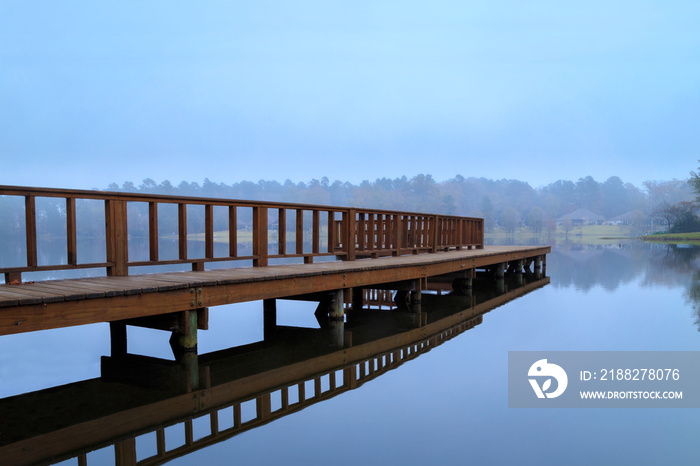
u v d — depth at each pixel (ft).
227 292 17.11
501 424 12.01
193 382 15.10
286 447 10.61
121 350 18.78
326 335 21.62
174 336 19.02
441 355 18.20
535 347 19.16
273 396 13.96
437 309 27.91
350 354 18.51
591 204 443.73
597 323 23.48
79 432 11.31
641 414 12.71
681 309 27.37
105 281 16.30
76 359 17.63
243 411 12.78
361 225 28.71
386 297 32.24
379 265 24.35
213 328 23.32
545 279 42.75
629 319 24.45
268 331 22.53
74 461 9.82
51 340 20.94
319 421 12.13
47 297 12.45
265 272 19.95
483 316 25.58
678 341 19.77
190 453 10.26
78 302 13.09
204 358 17.94
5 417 12.20
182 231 19.13
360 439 11.07
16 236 156.04
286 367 16.79
